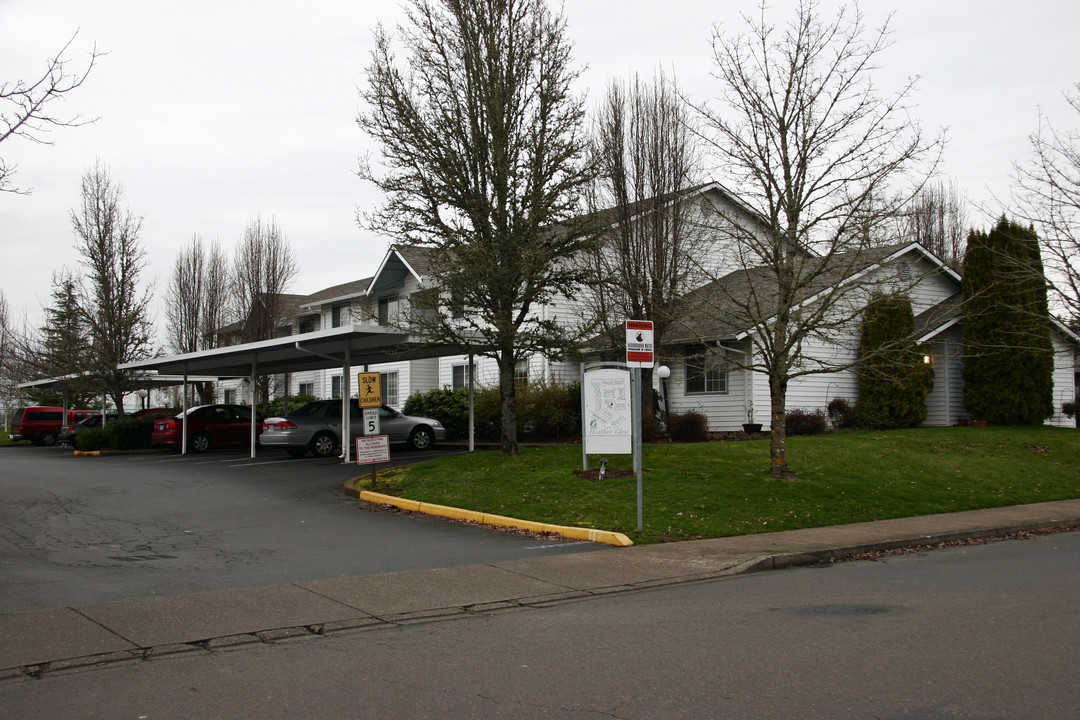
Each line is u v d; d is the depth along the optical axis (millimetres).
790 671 5723
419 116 17094
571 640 6719
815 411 24422
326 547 11055
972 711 4895
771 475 15398
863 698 5141
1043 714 4832
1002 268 24109
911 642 6441
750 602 8109
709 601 8188
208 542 11422
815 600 8156
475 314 18000
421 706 5152
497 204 17172
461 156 17188
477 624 7355
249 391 48000
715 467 16203
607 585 8938
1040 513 14273
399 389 36844
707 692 5309
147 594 8305
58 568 9578
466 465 17078
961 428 23672
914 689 5297
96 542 11406
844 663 5891
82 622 7172
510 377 18141
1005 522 13195
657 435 22750
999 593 8367
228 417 29391
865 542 11320
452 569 9617
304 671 5930
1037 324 22984
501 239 16609
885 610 7625
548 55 17125
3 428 59656
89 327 38062
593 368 15406
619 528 11922
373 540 11578
